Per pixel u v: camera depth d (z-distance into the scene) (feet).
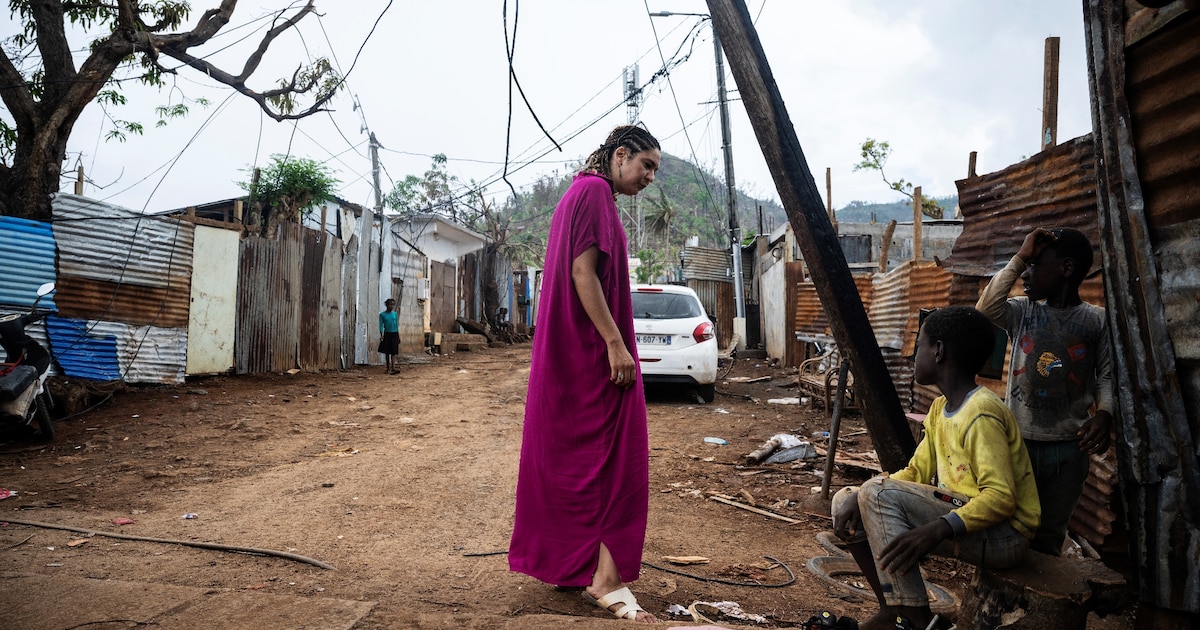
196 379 38.83
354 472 19.70
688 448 24.08
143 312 35.12
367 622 8.19
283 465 20.62
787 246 58.39
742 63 14.12
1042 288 9.91
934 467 8.31
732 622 10.23
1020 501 7.51
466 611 9.61
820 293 14.52
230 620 8.15
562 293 9.84
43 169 31.53
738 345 71.72
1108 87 7.43
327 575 11.30
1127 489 7.45
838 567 13.41
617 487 9.75
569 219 9.84
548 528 9.98
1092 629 10.61
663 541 14.53
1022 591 7.12
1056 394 9.78
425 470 20.03
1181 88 6.69
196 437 24.57
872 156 57.52
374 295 58.44
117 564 11.62
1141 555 7.29
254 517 15.24
